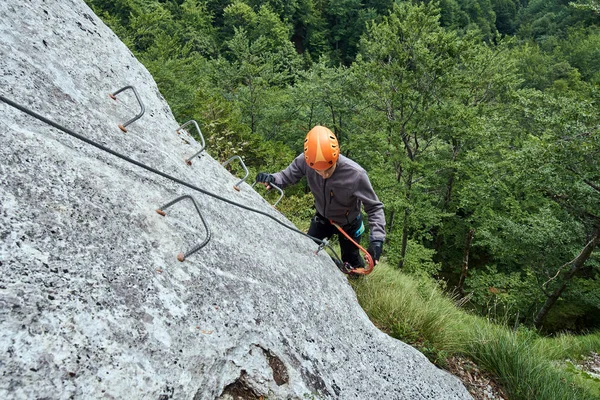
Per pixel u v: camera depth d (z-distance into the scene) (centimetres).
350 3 6009
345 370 191
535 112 934
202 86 2094
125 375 102
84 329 101
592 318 1509
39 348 90
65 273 107
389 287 397
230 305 151
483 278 1453
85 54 203
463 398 263
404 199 1341
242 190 268
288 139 2288
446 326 347
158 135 217
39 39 174
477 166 1405
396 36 1262
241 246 194
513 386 317
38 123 140
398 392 214
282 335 166
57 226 116
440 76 1233
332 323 214
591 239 1102
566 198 998
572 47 4916
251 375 140
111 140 171
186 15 4456
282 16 5600
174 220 163
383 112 1455
